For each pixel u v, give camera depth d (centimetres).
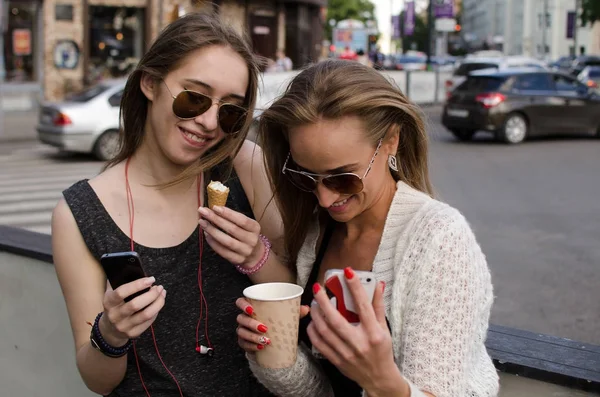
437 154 1480
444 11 3659
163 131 188
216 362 190
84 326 181
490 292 162
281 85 196
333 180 163
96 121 1357
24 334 306
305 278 193
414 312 156
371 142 162
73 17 2400
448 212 163
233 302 193
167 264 187
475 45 9125
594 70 2916
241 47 190
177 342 187
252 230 181
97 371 173
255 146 212
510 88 1628
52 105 1369
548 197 1020
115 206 190
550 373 193
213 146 200
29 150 1545
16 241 306
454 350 150
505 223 859
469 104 1641
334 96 157
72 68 2419
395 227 171
